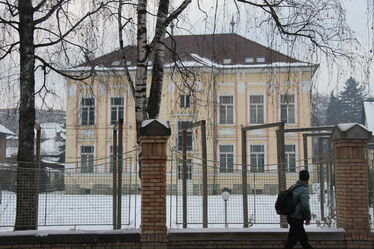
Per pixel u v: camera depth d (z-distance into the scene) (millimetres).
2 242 8578
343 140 9273
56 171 10242
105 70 12508
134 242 8805
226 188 11547
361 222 9070
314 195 13641
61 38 11578
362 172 9172
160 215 8781
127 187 12422
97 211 10352
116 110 35094
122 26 11992
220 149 36250
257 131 36250
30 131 10773
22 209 9742
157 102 11148
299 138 34656
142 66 11055
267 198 11047
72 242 8742
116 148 13625
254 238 9094
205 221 10523
